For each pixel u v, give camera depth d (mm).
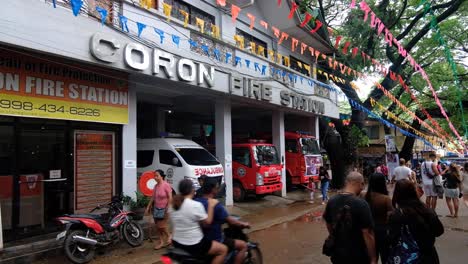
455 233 9109
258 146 14703
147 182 9406
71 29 7434
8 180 7418
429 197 11641
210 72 11055
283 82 15359
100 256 7418
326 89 19312
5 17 6375
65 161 8406
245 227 5418
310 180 17094
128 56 8500
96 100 8820
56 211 8219
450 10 17531
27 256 6855
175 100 13750
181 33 10492
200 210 4695
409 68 22000
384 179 4965
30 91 7551
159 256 7430
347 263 3904
